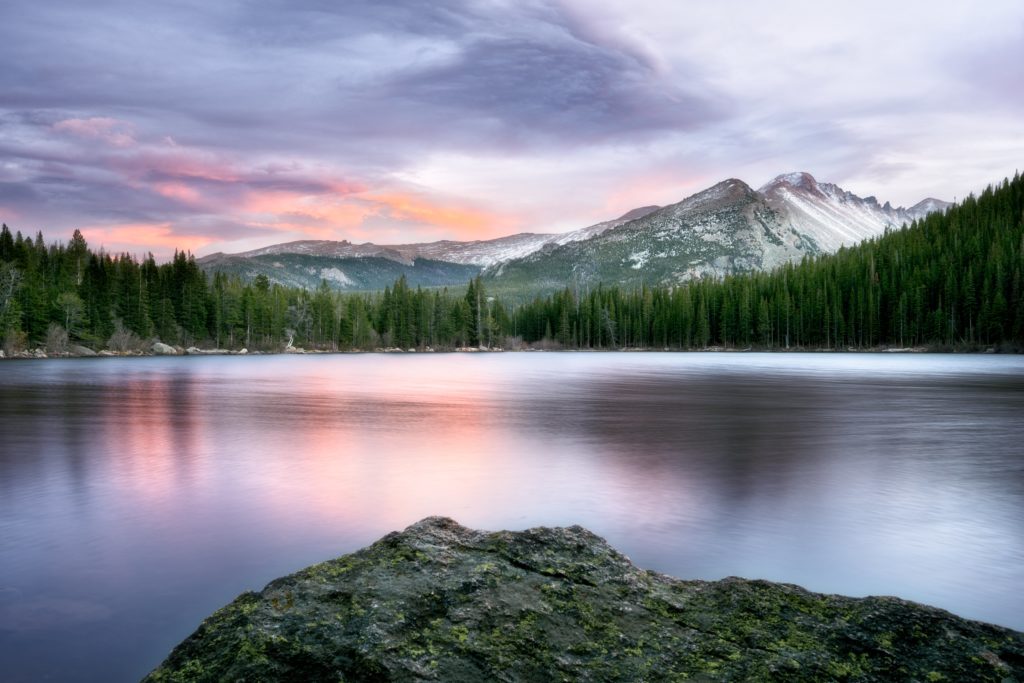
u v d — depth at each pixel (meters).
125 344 127.25
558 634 5.77
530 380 66.12
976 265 130.38
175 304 144.38
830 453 23.86
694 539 13.45
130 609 9.93
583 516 15.32
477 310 180.00
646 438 27.59
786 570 11.67
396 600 6.09
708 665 5.35
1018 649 5.34
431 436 28.38
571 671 5.29
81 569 11.80
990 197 170.75
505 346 181.62
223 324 149.50
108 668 8.01
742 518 15.07
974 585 10.98
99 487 18.61
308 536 13.89
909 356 120.81
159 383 61.25
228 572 11.68
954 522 14.74
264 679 5.12
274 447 25.41
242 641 5.52
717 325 170.38
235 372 80.69
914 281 137.38
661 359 124.94
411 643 5.49
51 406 41.03
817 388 54.00
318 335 163.75
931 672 5.10
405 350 170.50
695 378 67.62
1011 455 23.42
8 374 73.75
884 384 58.03
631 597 6.42
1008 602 10.25
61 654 8.38
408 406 41.22
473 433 29.05
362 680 5.09
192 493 17.88
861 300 142.50
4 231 125.44
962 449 24.61
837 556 12.38
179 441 27.08
